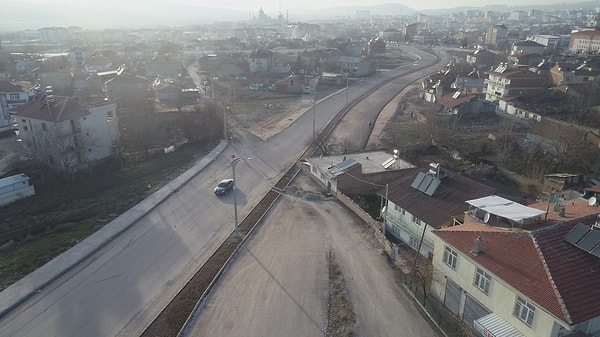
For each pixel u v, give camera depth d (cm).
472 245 2519
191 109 8469
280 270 3281
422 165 5453
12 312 2805
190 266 3359
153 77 13038
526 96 8494
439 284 2806
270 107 9106
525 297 2091
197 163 5803
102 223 4075
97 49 18012
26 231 3934
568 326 1881
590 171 5125
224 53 17838
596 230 2280
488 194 3384
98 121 5834
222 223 4100
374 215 4256
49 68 10919
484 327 2242
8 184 4597
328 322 2702
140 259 3459
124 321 2725
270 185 5078
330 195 4753
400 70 14075
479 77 10488
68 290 3045
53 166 5306
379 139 6769
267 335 2586
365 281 3128
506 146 5766
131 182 5209
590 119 6862
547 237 2327
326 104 9306
